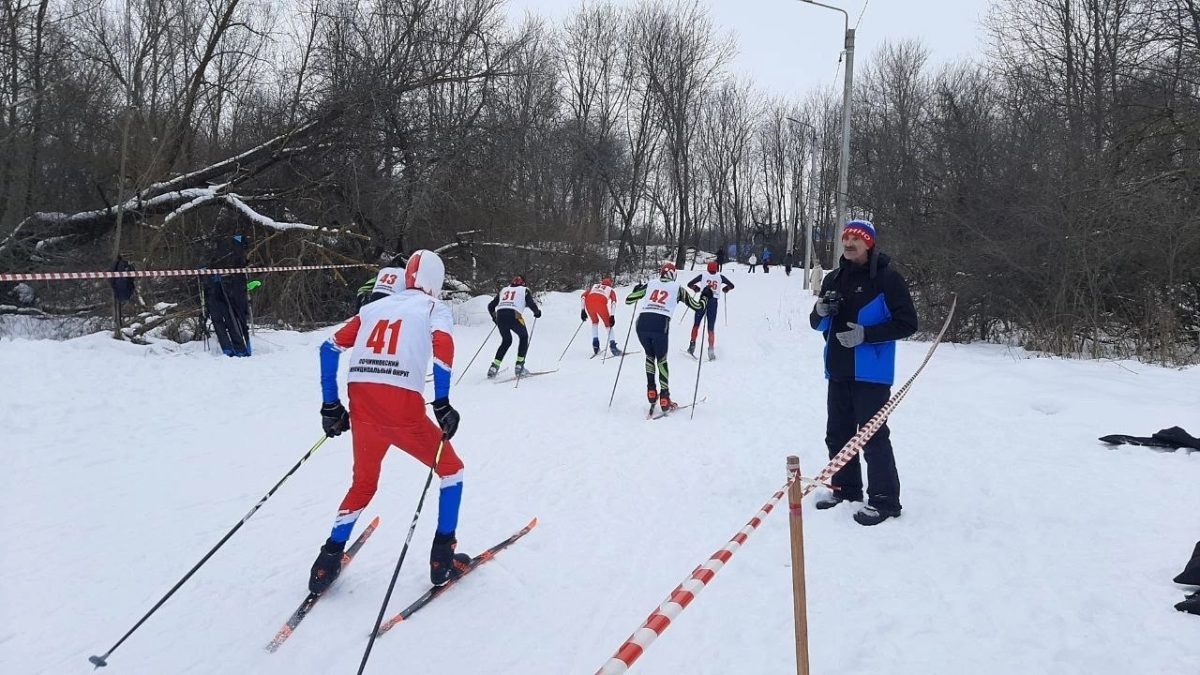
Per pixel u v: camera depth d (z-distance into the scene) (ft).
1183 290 40.52
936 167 53.01
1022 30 56.24
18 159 46.83
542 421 26.55
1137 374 31.86
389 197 61.62
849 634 10.89
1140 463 19.07
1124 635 10.48
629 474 19.81
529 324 61.72
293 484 18.28
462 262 70.74
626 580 13.11
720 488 18.47
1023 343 44.68
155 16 57.77
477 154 65.46
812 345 48.32
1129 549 13.57
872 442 15.71
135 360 31.60
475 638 11.07
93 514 15.76
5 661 10.09
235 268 37.76
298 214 61.93
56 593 12.08
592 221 105.60
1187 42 43.27
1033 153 45.37
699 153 183.62
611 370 39.78
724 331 58.80
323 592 12.05
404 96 62.69
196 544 14.30
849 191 73.97
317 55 64.75
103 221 49.49
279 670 10.09
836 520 15.66
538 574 13.33
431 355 12.52
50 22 51.67
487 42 66.03
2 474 18.10
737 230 215.10
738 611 11.73
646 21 138.21
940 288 49.08
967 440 22.41
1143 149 43.52
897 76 121.08
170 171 55.01
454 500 12.55
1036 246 42.96
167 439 22.20
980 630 10.86
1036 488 17.38
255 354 39.09
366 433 12.00
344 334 12.35
